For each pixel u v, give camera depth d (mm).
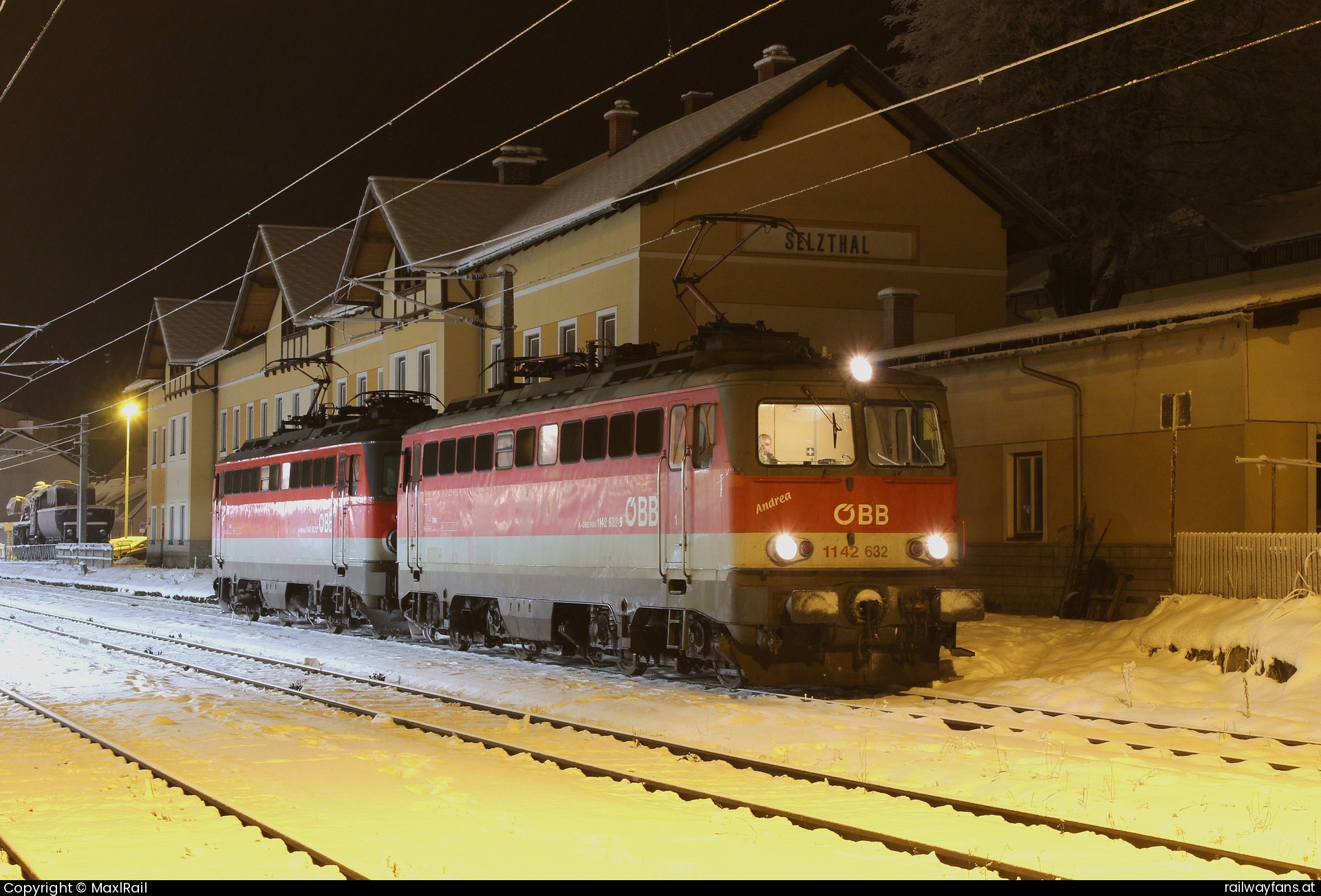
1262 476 18578
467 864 7539
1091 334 20891
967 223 31172
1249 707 13359
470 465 20594
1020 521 22594
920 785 9922
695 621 15602
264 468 29047
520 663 19344
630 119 37531
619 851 7766
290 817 9039
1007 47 33094
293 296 47031
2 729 13805
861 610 14773
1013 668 17266
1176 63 31922
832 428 15109
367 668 19281
